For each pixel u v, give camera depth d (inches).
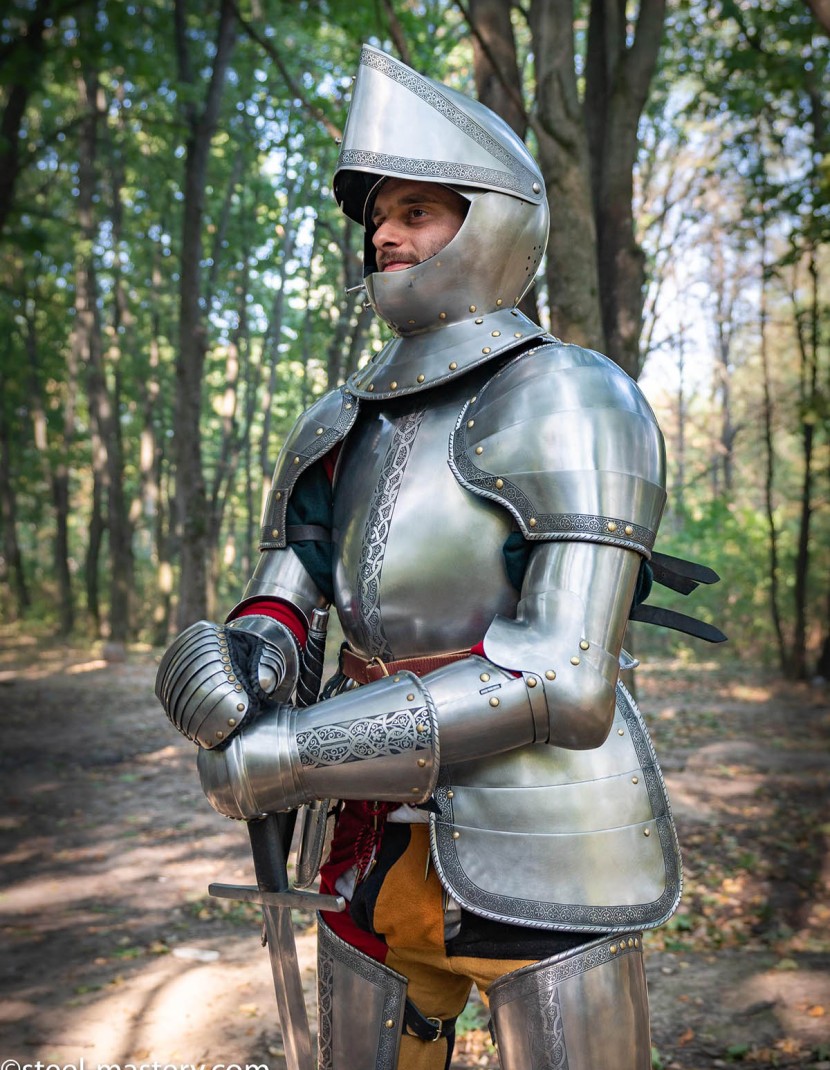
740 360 871.1
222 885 57.2
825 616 582.2
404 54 165.3
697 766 304.8
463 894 54.4
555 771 56.2
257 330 884.0
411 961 61.0
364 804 61.7
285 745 53.0
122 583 778.2
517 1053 55.1
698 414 1035.3
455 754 51.9
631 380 58.2
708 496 1071.6
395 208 61.5
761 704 455.5
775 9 294.8
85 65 387.9
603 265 203.9
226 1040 127.6
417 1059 63.2
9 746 360.2
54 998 142.3
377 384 62.0
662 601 757.9
